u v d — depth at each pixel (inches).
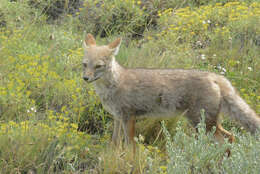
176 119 373.1
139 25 600.7
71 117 370.3
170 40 514.6
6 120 342.6
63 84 393.1
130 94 348.2
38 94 394.3
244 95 397.4
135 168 306.2
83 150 327.0
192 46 523.2
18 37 482.9
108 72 341.4
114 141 354.9
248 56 479.2
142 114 360.2
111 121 388.5
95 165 318.0
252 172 263.9
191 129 374.9
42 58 431.8
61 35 526.6
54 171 305.9
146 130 375.9
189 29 542.6
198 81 340.8
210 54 502.0
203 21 537.6
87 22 609.6
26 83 390.9
